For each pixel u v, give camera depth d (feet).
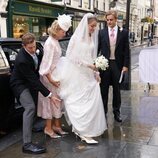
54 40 16.66
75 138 17.19
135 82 34.88
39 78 17.10
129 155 14.87
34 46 15.21
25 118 15.34
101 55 18.30
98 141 16.66
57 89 17.01
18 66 15.15
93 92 16.56
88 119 16.38
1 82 16.67
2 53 17.17
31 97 15.55
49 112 17.04
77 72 16.48
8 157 14.84
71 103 16.56
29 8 62.90
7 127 18.74
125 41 19.45
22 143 16.70
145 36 180.96
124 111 22.35
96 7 99.66
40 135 17.71
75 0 83.82
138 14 170.71
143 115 21.35
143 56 29.48
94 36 17.87
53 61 16.70
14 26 59.88
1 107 16.93
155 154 14.98
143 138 17.06
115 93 19.89
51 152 15.34
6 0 55.52
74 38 16.39
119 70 19.63
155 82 29.60
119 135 17.52
